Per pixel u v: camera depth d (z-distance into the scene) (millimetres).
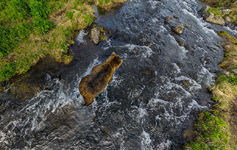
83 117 6125
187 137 6156
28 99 6188
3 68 6426
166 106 7199
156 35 11531
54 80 7156
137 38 10742
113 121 6195
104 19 11812
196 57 10844
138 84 7910
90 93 5918
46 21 8820
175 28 12359
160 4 15969
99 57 8953
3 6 8516
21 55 7285
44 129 5445
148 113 6742
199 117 7012
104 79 6480
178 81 8641
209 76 9586
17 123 5391
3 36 7121
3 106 5691
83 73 7867
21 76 6820
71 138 5379
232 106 7699
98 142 5445
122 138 5715
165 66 9297
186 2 19125
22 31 7855
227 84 8773
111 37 10430
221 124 6660
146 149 5605
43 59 7824
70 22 9805
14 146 4902
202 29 14578
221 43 13516
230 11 18234
